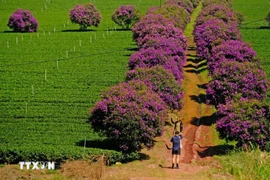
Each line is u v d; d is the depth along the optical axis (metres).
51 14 121.38
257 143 38.53
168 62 54.72
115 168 35.28
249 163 31.33
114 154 36.75
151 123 38.38
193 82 63.75
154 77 47.12
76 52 77.62
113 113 37.88
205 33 66.12
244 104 40.09
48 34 95.88
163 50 58.53
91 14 101.94
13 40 89.06
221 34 66.19
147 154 39.91
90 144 40.69
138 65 54.41
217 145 42.75
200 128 47.41
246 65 48.72
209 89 48.03
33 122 47.25
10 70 66.50
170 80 47.44
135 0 132.12
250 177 29.28
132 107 38.16
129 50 78.50
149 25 70.81
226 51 56.12
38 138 42.38
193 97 57.78
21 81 61.00
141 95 39.88
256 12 113.69
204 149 41.91
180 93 47.72
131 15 101.38
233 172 32.16
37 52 78.31
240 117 39.12
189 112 53.09
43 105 52.25
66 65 69.12
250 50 56.44
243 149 37.38
